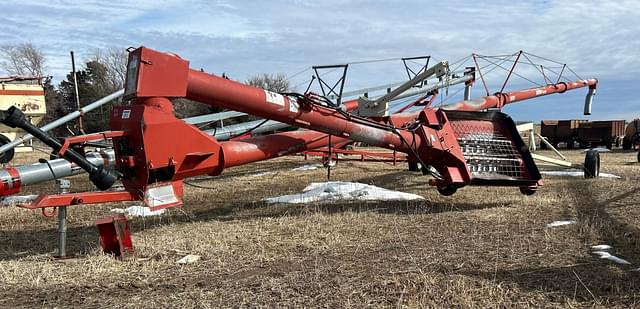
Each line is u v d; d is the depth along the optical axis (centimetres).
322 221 761
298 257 562
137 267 528
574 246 590
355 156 2169
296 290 446
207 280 482
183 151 598
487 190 1082
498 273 487
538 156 1349
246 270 514
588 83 1664
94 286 470
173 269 521
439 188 938
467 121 945
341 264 527
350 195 1030
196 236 665
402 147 844
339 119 770
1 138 1066
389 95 1049
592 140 3525
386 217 792
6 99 1653
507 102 1395
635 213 786
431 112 886
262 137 762
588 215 780
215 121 1167
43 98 1747
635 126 3116
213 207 940
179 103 3931
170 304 418
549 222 734
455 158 864
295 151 808
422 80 1019
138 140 560
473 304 404
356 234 674
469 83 1476
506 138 948
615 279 467
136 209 900
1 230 749
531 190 916
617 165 1809
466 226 716
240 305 412
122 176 577
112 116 589
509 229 690
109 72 5828
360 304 411
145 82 566
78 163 543
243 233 682
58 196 527
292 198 1012
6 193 707
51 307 419
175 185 611
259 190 1182
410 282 459
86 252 594
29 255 592
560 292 434
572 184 1177
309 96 738
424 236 657
